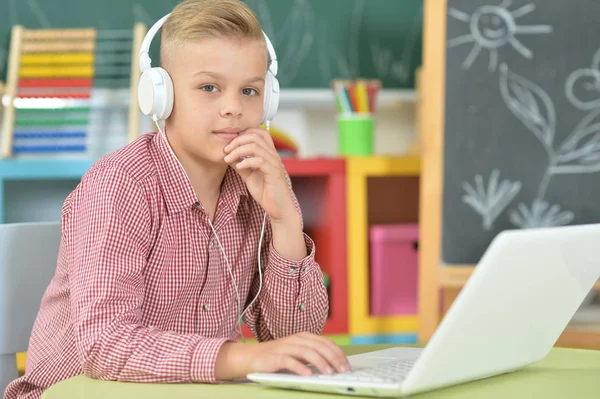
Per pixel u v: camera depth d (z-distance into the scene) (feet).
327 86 10.64
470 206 8.17
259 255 4.05
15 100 9.47
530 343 3.17
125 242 3.55
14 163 8.77
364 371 2.95
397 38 10.75
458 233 8.18
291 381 2.85
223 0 3.73
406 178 11.12
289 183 4.11
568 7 8.12
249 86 3.69
